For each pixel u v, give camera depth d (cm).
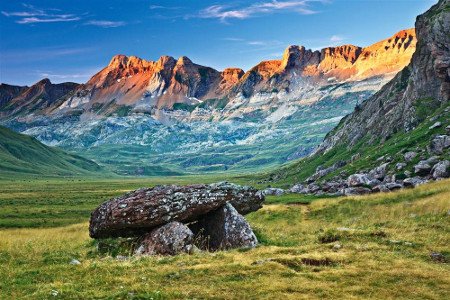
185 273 2531
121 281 2397
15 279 2447
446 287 2317
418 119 13262
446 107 11906
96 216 3697
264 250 3136
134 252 3381
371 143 15925
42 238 4638
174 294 2136
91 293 2161
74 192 18950
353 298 2136
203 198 3709
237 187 4044
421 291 2244
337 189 9169
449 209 4356
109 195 17012
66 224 8812
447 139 8888
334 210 5716
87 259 3166
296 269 2633
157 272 2573
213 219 3772
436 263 2802
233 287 2277
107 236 3644
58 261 2995
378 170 9575
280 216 5834
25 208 11719
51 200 14588
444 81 13025
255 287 2273
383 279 2423
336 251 3052
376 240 3353
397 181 8100
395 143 12306
